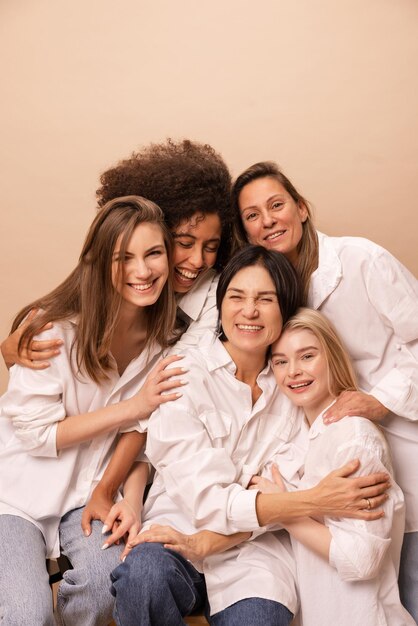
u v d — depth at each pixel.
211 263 2.13
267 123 2.72
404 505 1.86
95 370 2.00
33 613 1.76
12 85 2.83
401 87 2.66
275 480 1.94
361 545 1.75
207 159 2.15
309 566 1.85
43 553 1.96
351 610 1.80
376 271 2.02
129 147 2.79
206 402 1.93
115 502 2.05
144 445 2.10
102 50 2.77
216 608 1.83
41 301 2.05
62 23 2.78
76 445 2.03
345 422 1.87
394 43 2.64
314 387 1.94
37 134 2.85
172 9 2.71
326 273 2.06
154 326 2.09
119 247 1.92
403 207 2.73
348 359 1.98
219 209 2.08
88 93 2.79
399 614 1.84
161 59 2.74
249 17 2.67
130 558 1.76
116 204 1.96
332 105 2.69
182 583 1.76
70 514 2.04
